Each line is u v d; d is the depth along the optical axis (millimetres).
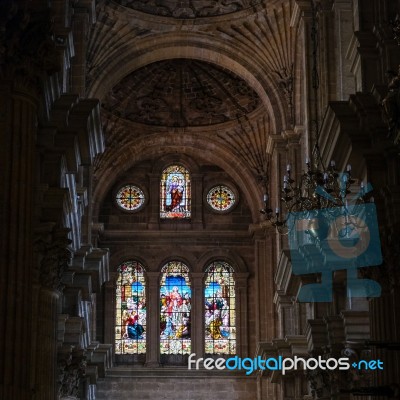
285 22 40406
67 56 25188
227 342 49719
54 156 23062
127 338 49594
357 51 23875
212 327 49938
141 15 41250
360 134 22719
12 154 18562
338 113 22781
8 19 18312
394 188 21953
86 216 37344
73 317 30859
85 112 23094
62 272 23938
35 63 18953
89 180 37656
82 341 33656
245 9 40969
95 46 41250
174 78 48219
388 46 23219
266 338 47719
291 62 40844
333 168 24188
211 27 41906
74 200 28172
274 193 44812
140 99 48906
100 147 25547
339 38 31609
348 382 28906
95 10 38812
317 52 34250
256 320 48531
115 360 49219
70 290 31250
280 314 39906
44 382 23156
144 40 42000
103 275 32844
